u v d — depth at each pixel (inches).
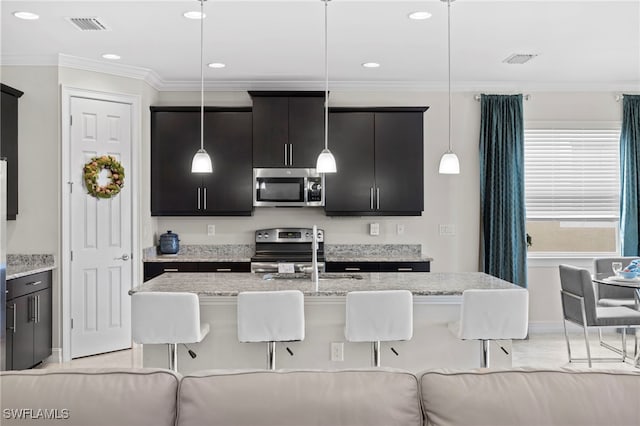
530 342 225.8
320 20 158.2
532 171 246.5
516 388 67.9
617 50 190.4
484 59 201.9
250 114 230.5
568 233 248.5
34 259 193.9
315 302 146.5
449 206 243.1
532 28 166.1
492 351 150.0
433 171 243.1
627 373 69.7
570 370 70.9
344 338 146.8
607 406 66.1
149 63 206.5
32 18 155.5
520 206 238.8
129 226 213.0
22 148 193.3
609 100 245.0
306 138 228.7
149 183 228.1
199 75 225.8
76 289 198.8
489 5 146.6
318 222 243.3
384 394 68.1
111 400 67.1
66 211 195.6
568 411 65.9
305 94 227.3
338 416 66.5
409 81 237.1
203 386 68.2
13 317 167.6
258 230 241.0
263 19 156.9
